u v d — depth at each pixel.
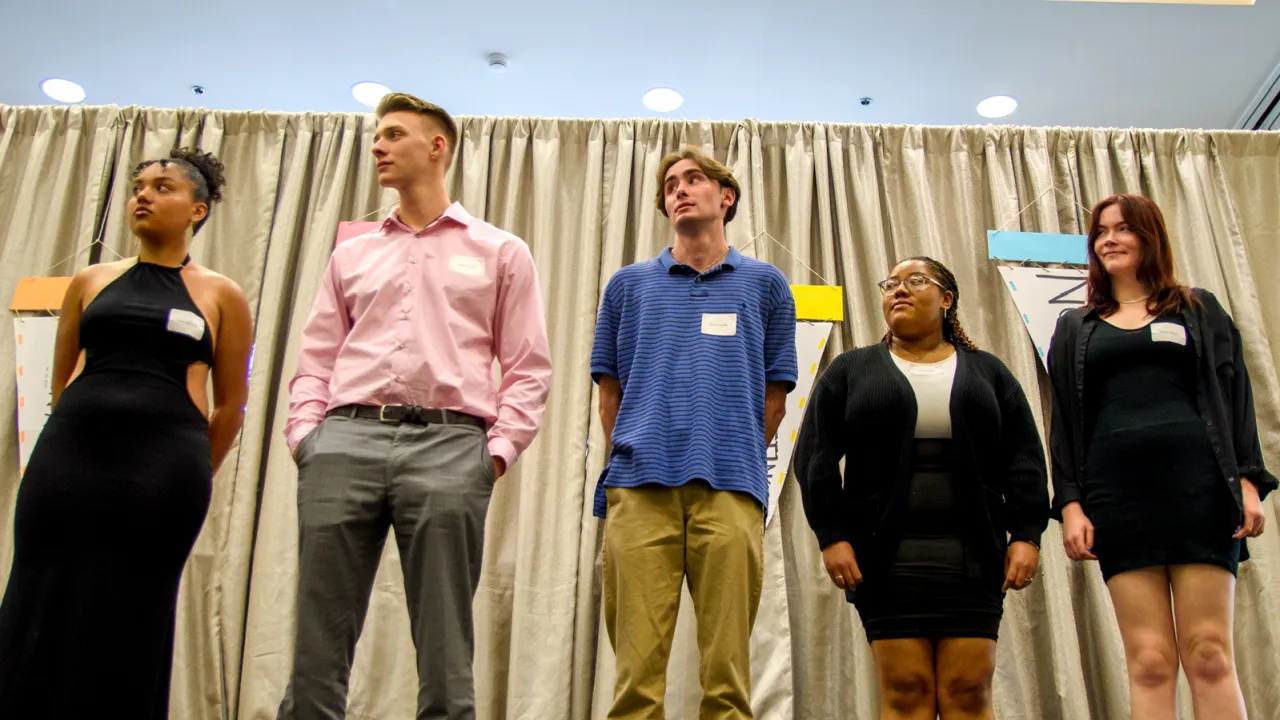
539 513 2.79
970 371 2.05
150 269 1.86
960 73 3.88
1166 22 3.57
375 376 1.77
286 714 1.57
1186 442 2.01
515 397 1.83
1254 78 3.85
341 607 1.63
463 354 1.83
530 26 3.67
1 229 3.19
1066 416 2.21
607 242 3.09
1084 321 2.25
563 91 4.04
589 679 2.65
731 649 1.73
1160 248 2.22
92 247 3.10
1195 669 1.93
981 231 3.19
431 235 1.98
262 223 3.12
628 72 3.91
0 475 2.85
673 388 1.93
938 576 1.89
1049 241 3.10
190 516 1.70
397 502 1.68
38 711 1.53
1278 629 2.66
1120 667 2.61
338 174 3.16
